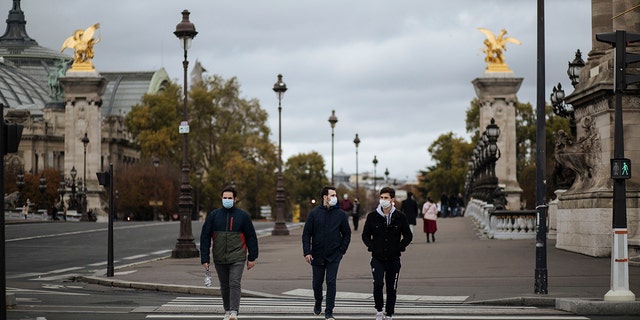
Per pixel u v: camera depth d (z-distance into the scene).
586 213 30.19
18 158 184.38
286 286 24.67
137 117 167.25
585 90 30.28
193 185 158.25
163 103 166.75
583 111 31.61
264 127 172.88
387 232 16.23
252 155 163.75
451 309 18.52
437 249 36.56
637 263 26.55
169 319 16.97
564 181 35.81
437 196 181.62
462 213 99.81
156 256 41.34
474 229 52.28
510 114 123.19
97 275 29.72
